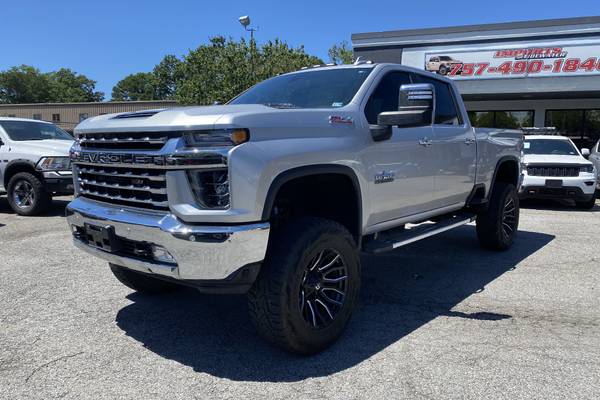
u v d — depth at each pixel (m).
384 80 4.41
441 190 4.96
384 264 5.84
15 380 3.07
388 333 3.78
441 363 3.28
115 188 3.43
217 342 3.64
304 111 3.47
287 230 3.26
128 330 3.85
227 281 3.00
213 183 2.97
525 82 17.86
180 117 3.08
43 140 9.70
